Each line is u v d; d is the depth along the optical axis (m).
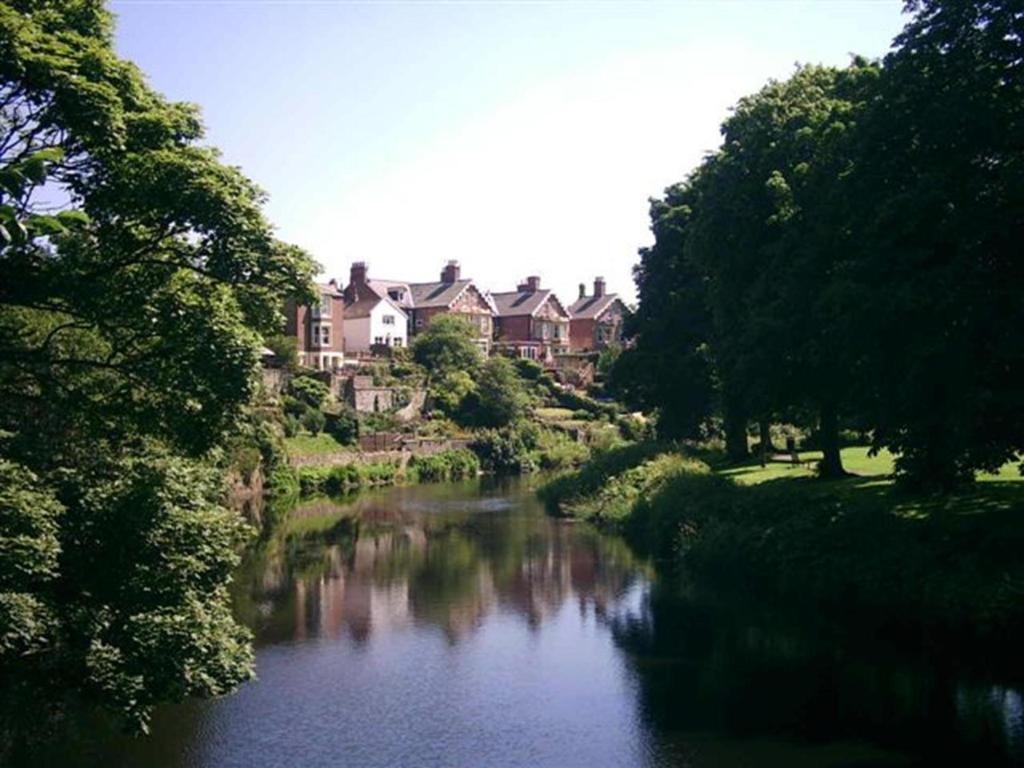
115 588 15.23
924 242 23.69
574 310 118.50
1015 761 15.66
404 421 73.50
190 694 15.55
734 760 16.20
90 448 17.53
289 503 52.56
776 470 41.31
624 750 16.86
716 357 36.84
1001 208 22.08
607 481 47.59
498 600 28.52
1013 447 22.30
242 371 16.69
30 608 12.99
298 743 17.56
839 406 32.59
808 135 33.12
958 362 21.55
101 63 16.44
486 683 20.81
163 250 17.48
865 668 20.45
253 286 17.89
